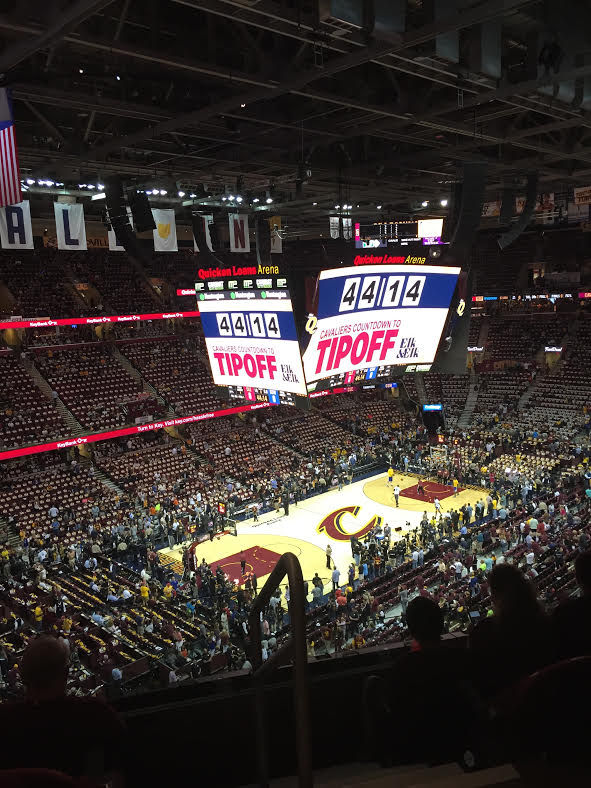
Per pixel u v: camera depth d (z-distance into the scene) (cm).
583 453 4084
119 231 2348
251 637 364
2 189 1301
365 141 2861
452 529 3262
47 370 4581
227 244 4259
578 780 231
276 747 459
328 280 1162
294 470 4400
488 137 2412
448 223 1638
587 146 2798
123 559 3238
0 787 202
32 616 2455
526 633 352
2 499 3600
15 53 1335
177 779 442
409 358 1247
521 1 1159
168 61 1485
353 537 3291
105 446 4362
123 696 450
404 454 4697
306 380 1216
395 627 2125
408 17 1474
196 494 3950
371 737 363
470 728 315
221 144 2603
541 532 2864
